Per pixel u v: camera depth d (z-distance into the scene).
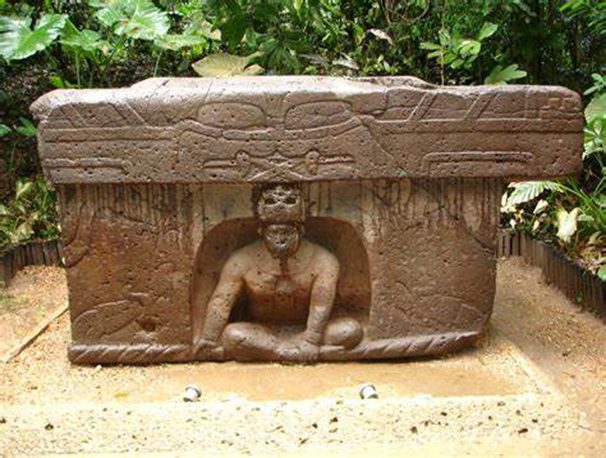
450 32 4.94
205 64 4.54
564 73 5.36
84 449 2.35
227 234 3.15
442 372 3.05
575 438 2.44
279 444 2.38
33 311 3.81
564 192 4.58
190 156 2.88
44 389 2.92
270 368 3.10
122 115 2.85
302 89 2.87
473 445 2.38
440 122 2.92
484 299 3.17
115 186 2.99
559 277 4.08
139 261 3.05
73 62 5.45
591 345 3.36
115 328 3.10
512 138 2.96
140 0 4.80
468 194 3.09
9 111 5.39
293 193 2.95
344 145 2.90
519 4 4.65
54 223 4.73
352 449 2.35
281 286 3.12
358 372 3.06
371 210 3.07
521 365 3.09
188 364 3.14
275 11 4.45
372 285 3.11
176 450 2.35
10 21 4.53
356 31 5.25
